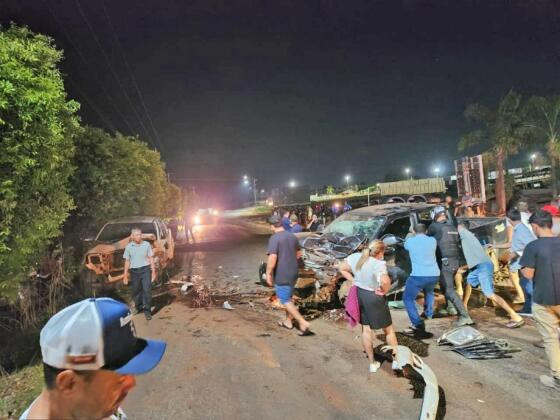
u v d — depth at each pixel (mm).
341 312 7398
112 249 9258
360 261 4961
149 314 7508
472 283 6625
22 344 6043
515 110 20609
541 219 4410
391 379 4688
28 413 1067
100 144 11727
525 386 4395
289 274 6344
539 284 4320
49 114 5984
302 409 4055
